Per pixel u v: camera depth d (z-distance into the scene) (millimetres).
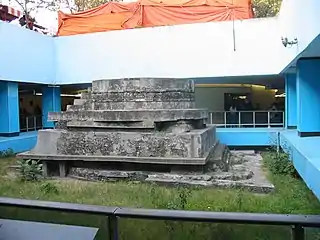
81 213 1930
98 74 14430
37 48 14234
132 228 2379
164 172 8492
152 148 8523
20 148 13570
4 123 13586
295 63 9953
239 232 2160
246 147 13516
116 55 14133
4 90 13445
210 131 9875
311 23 6195
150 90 9422
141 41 13797
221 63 13078
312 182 5652
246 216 1702
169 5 15883
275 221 1662
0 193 7133
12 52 13023
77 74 14789
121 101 9500
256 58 12773
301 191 6930
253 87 18969
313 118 9711
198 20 15445
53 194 7027
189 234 2426
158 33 13594
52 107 15852
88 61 14570
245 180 7965
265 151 12859
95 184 8125
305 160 6371
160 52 13609
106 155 8867
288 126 12945
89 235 1988
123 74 14070
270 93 19297
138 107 9328
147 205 5973
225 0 15734
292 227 1663
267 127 14109
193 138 8266
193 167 8234
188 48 13336
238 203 5957
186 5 15703
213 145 10062
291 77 12719
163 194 6828
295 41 8281
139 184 8000
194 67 13312
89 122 9195
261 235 2010
